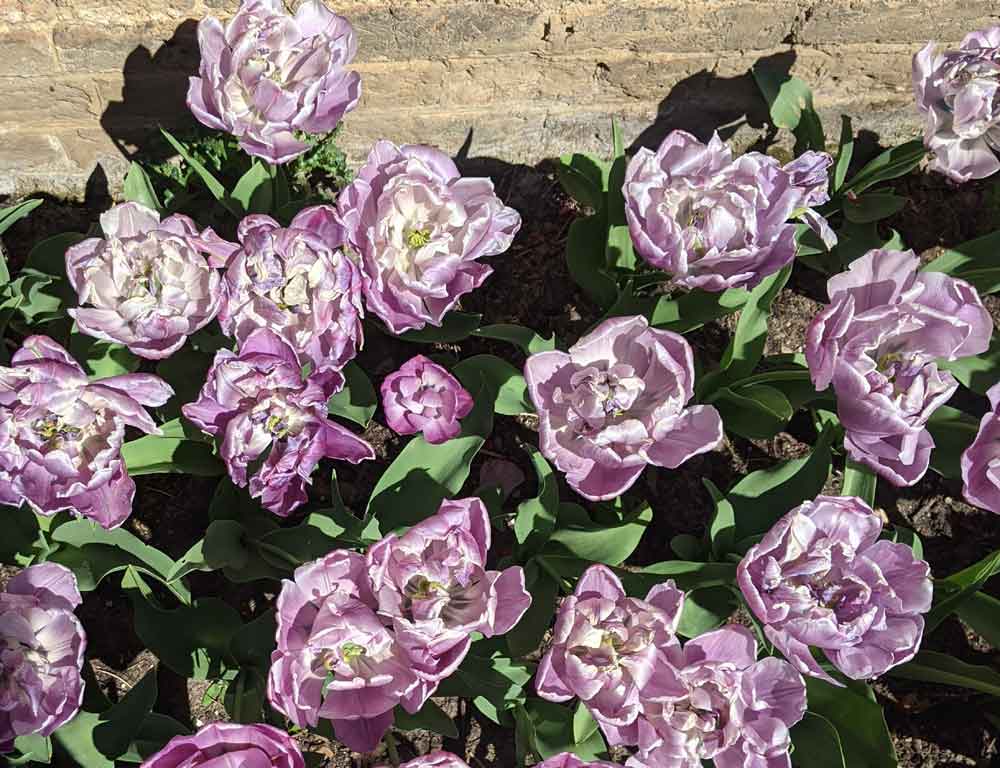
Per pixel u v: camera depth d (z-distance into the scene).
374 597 0.50
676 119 0.81
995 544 0.77
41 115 0.71
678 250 0.57
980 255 0.71
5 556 0.60
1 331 0.64
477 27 0.69
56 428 0.52
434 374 0.57
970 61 0.64
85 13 0.64
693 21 0.71
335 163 0.77
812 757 0.58
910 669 0.63
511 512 0.70
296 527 0.60
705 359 0.78
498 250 0.60
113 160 0.76
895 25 0.74
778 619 0.51
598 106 0.78
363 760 0.68
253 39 0.55
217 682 0.68
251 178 0.66
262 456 0.56
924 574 0.53
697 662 0.50
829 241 0.69
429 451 0.60
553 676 0.50
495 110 0.77
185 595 0.61
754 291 0.64
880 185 0.84
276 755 0.49
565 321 0.79
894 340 0.57
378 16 0.67
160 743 0.57
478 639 0.61
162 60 0.68
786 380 0.68
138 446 0.61
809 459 0.62
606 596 0.50
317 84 0.57
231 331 0.56
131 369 0.64
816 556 0.52
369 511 0.60
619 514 0.71
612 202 0.69
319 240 0.54
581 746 0.59
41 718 0.50
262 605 0.70
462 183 0.59
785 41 0.75
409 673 0.50
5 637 0.50
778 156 0.84
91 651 0.68
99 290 0.54
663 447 0.54
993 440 0.56
